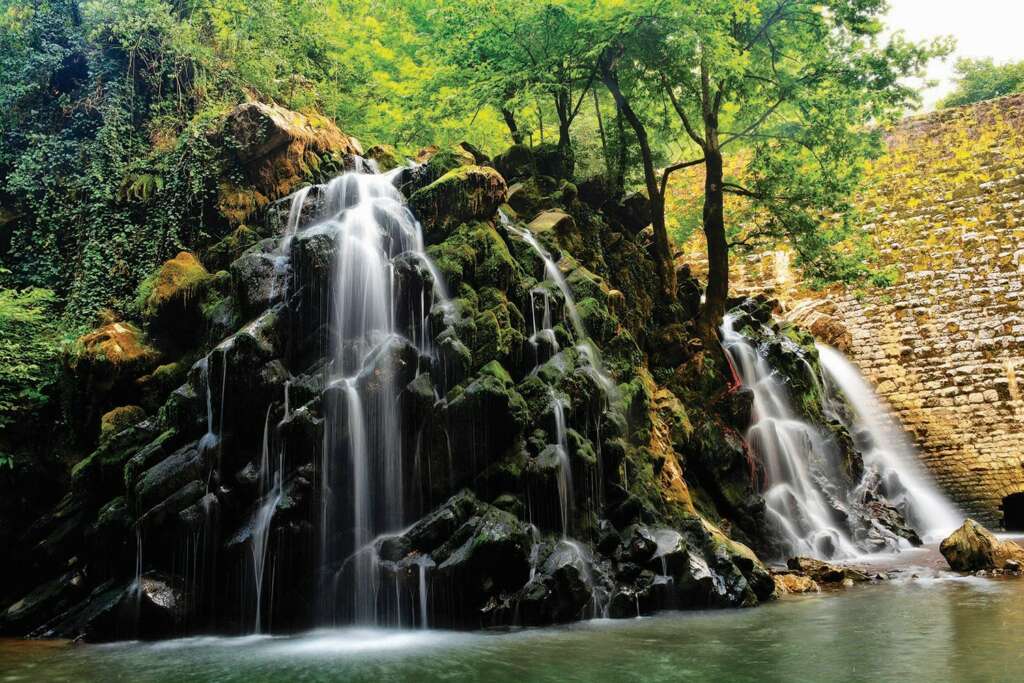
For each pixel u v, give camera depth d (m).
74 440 10.63
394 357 8.91
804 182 16.38
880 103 15.12
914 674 5.63
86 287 12.16
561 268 12.11
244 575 8.30
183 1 15.61
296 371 9.19
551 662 6.38
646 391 11.44
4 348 10.93
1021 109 21.52
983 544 11.14
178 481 8.63
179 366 10.39
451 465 8.72
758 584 9.51
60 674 6.50
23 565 9.81
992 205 20.95
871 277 16.42
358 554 8.38
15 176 13.11
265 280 9.70
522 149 14.80
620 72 15.86
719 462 12.51
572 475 9.25
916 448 20.19
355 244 9.56
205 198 12.63
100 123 13.67
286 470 8.52
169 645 7.77
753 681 5.62
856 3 14.35
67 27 14.41
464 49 14.55
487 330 9.52
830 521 14.09
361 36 17.78
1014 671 5.62
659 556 9.02
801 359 16.39
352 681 5.89
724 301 15.37
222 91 14.31
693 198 23.08
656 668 6.10
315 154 13.74
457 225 10.53
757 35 15.12
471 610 8.04
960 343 20.39
